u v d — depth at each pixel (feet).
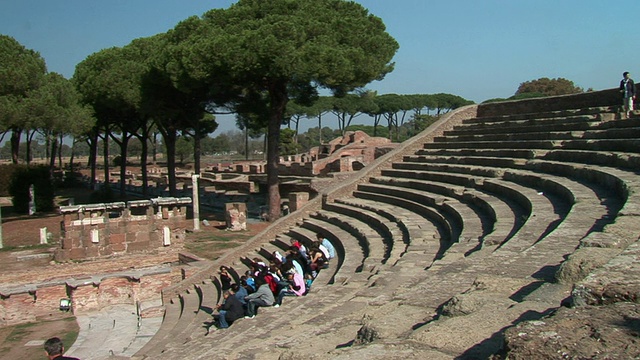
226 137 518.78
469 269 26.71
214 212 137.08
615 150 56.08
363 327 20.68
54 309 70.33
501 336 16.17
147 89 129.70
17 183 146.92
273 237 83.41
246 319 42.29
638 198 33.96
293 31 99.09
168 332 57.82
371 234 62.13
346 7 117.60
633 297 15.79
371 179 90.07
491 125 90.43
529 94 193.67
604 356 11.88
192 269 77.61
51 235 112.37
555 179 52.54
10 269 84.53
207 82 108.17
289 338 26.86
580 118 72.13
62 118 121.08
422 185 75.72
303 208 86.17
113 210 95.81
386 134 403.75
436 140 97.71
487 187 62.85
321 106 297.94
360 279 42.34
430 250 46.21
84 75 160.97
